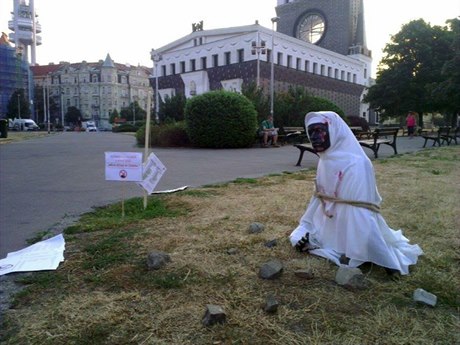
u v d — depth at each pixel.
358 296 2.84
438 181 7.64
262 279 3.11
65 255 3.69
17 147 20.19
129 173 5.27
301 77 59.88
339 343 2.27
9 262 3.52
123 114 110.06
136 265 3.40
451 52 39.53
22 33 139.38
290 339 2.30
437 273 3.23
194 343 2.27
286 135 20.64
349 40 79.44
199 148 18.41
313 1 82.12
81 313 2.60
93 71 125.19
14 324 2.50
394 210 5.29
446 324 2.48
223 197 6.16
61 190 7.33
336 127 3.32
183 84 63.97
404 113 42.66
